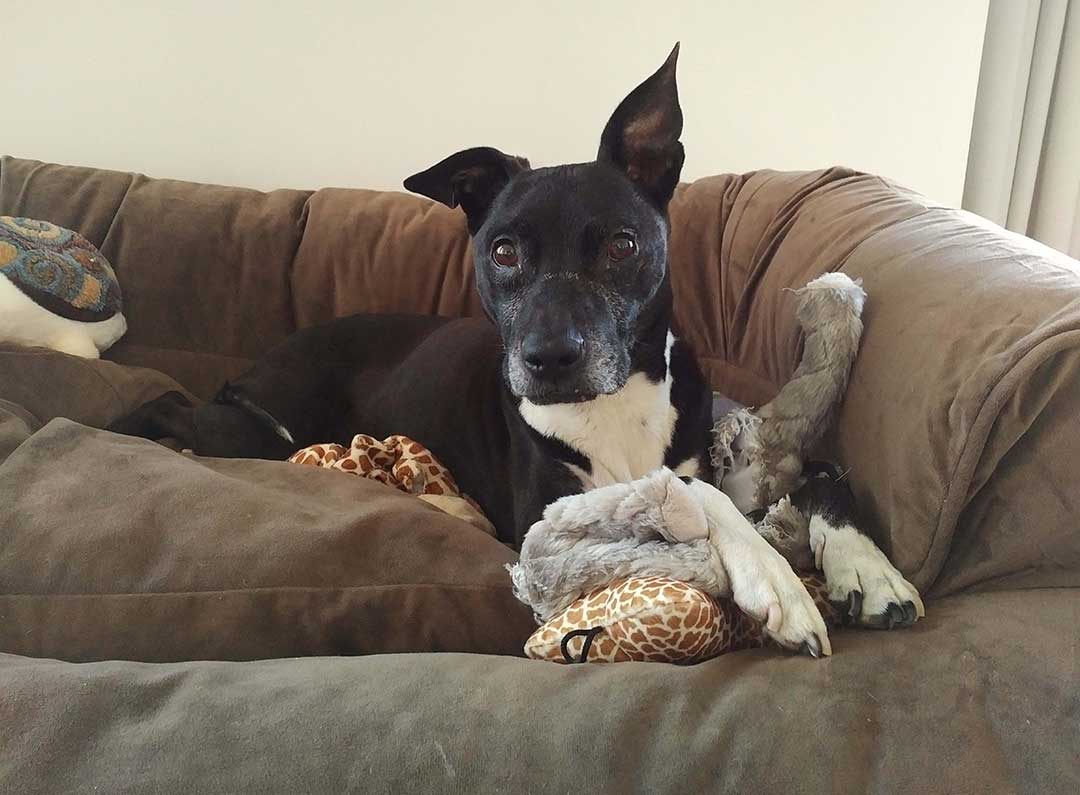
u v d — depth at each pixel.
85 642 1.16
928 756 0.85
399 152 2.57
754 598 1.06
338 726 0.87
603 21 2.47
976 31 2.51
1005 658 0.94
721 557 1.13
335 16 2.44
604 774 0.83
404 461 1.73
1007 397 1.01
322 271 2.21
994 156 2.75
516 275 1.44
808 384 1.40
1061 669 0.92
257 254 2.20
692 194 2.16
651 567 1.10
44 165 2.26
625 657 1.04
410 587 1.20
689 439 1.56
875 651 0.99
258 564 1.19
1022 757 0.86
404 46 2.47
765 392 1.82
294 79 2.49
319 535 1.23
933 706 0.90
